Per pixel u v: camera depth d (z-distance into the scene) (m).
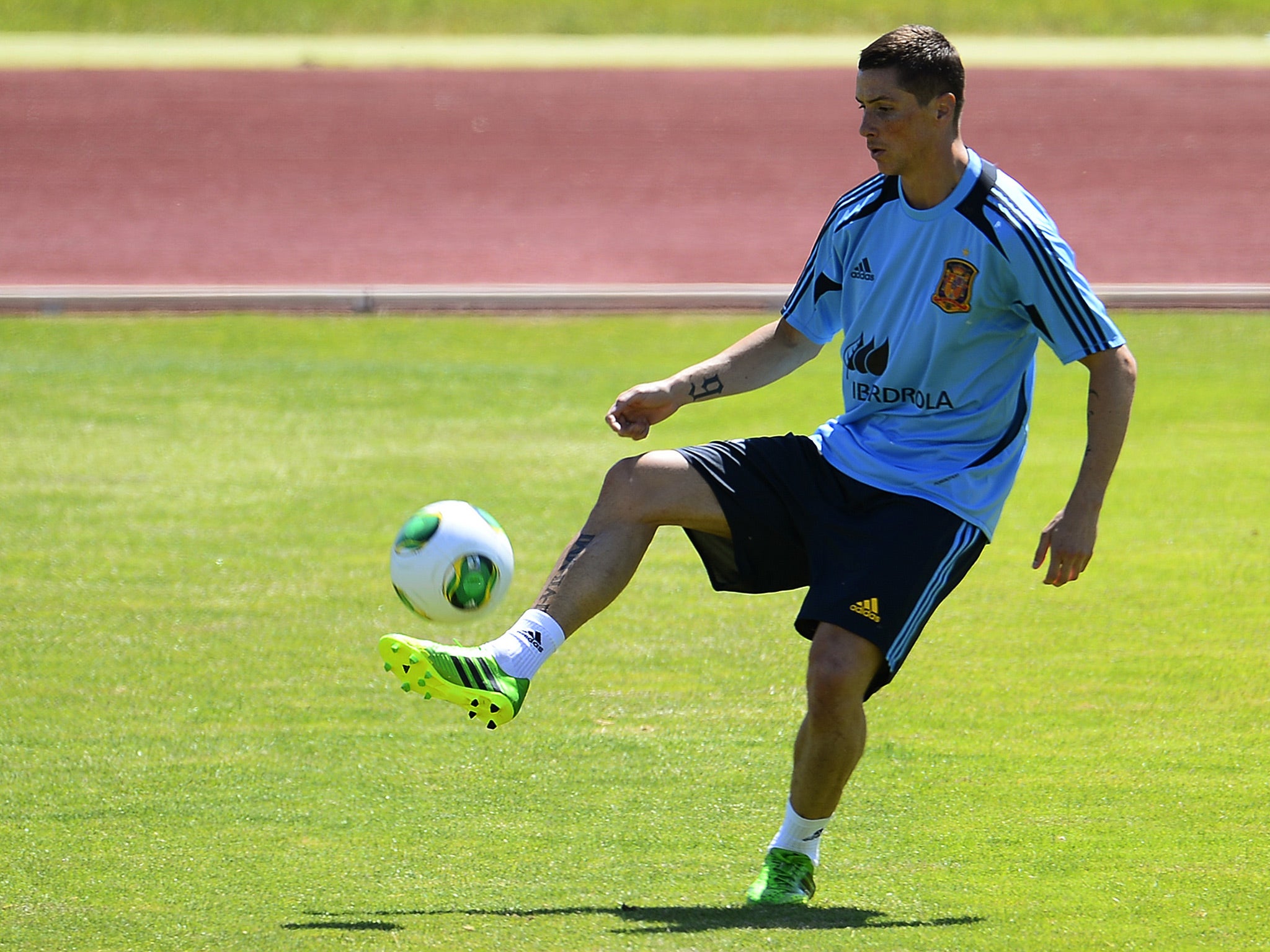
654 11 112.00
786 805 16.19
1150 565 26.20
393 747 18.14
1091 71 95.94
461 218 65.44
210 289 49.34
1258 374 41.66
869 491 14.24
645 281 56.41
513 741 18.36
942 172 13.95
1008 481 14.45
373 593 24.80
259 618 23.45
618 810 16.14
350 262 58.50
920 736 18.44
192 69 92.94
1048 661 21.44
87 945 12.48
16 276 55.38
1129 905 13.42
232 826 15.59
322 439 34.81
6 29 104.00
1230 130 81.81
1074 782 16.83
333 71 93.56
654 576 26.19
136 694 20.08
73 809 16.08
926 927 12.89
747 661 21.67
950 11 113.06
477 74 93.62
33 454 33.28
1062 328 13.73
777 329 15.66
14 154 73.75
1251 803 16.11
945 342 14.09
